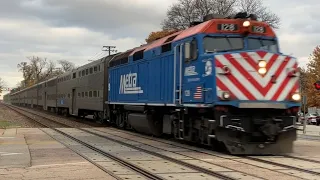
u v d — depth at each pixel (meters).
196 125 13.38
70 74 37.66
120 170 9.26
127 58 20.52
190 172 8.96
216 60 11.77
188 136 13.98
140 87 18.45
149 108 17.97
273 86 11.96
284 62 12.17
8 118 36.12
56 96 45.47
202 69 12.48
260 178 8.29
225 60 11.80
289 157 11.47
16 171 9.10
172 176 8.47
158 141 16.06
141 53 18.44
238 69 11.82
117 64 22.41
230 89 11.71
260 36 13.10
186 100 13.60
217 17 13.61
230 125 11.59
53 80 48.19
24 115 43.19
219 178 8.26
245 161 10.63
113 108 24.00
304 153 12.59
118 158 11.00
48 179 8.20
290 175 8.63
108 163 10.28
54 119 35.00
